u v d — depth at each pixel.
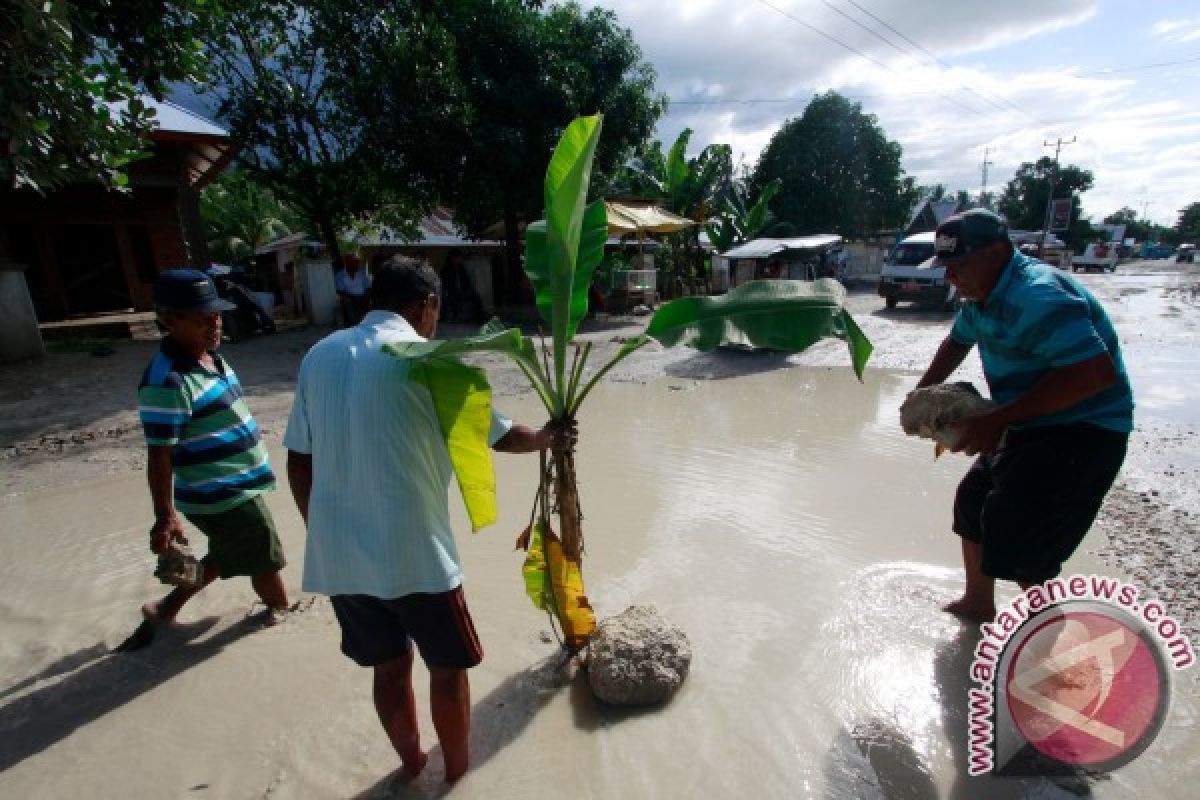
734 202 25.28
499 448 2.51
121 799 2.37
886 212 34.50
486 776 2.43
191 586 3.23
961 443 2.58
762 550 4.11
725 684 2.88
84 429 6.82
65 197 12.80
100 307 13.47
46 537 4.53
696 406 7.72
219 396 3.11
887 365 9.76
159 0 8.35
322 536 2.15
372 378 2.08
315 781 2.44
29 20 5.58
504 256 19.78
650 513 4.73
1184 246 58.22
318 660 3.13
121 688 2.96
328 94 13.61
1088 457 2.60
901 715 2.67
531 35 13.81
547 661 3.07
